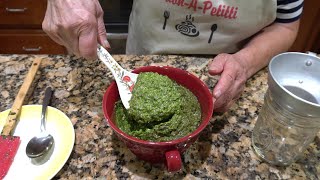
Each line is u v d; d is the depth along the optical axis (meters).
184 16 0.79
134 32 0.95
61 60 0.78
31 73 0.70
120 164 0.56
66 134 0.58
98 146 0.59
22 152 0.56
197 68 0.77
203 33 0.81
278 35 0.80
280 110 0.48
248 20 0.77
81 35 0.58
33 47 1.55
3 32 1.49
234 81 0.65
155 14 0.82
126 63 0.77
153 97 0.51
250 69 0.73
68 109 0.66
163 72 0.59
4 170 0.52
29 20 1.44
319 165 0.57
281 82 0.50
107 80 0.73
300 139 0.53
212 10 0.75
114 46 1.39
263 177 0.55
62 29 0.60
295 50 1.55
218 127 0.63
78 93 0.69
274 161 0.56
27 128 0.60
